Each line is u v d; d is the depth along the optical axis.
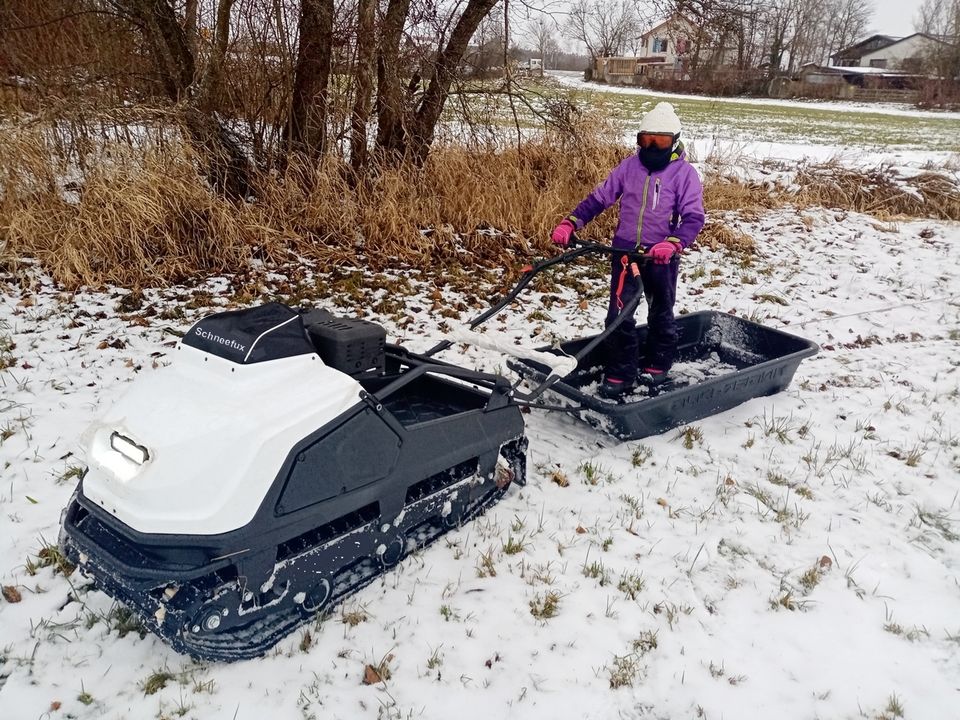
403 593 3.27
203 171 7.77
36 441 4.28
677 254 4.87
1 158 7.00
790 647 3.11
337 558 3.07
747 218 10.86
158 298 6.50
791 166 13.62
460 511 3.69
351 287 7.00
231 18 8.80
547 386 4.09
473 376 3.59
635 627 3.17
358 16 8.15
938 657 3.08
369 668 2.83
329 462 2.92
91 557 2.75
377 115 9.04
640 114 21.23
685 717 2.76
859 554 3.71
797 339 5.51
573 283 7.67
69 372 5.11
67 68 8.27
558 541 3.69
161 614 2.65
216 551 2.63
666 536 3.79
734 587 3.45
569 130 9.43
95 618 3.04
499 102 9.24
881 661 3.05
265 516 2.70
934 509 4.13
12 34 8.48
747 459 4.57
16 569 3.31
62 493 3.83
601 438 4.74
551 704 2.77
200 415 2.74
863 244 10.04
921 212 12.10
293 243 7.89
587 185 9.77
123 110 7.52
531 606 3.23
